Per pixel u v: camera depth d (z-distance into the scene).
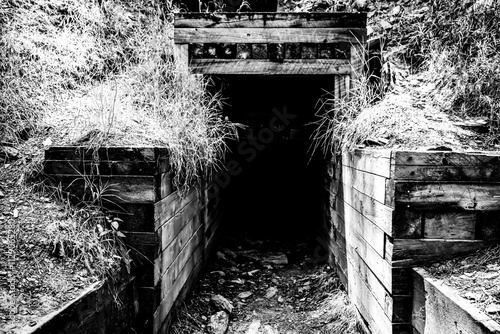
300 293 3.79
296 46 4.17
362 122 3.15
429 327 1.87
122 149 2.29
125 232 2.31
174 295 2.81
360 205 2.80
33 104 3.02
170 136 2.82
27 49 3.40
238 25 3.82
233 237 5.37
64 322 1.64
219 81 4.44
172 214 2.70
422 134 2.84
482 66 3.27
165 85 3.63
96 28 4.12
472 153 2.00
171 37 4.21
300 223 6.10
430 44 3.98
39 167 2.44
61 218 2.23
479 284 1.79
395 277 2.07
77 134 2.68
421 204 2.02
